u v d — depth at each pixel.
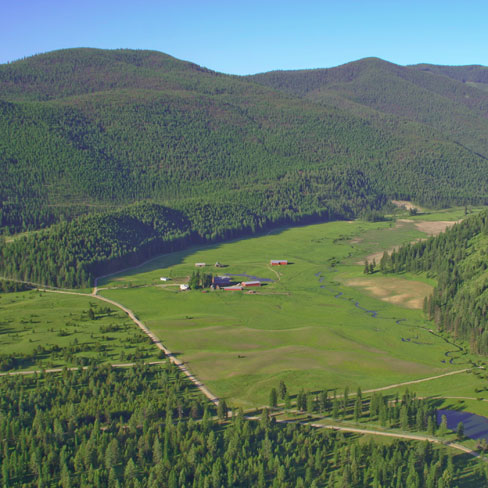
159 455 190.25
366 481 183.38
